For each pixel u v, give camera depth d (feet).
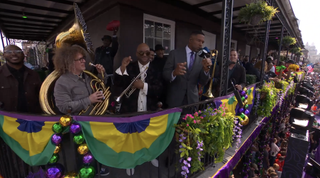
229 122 6.24
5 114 4.56
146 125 4.73
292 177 9.14
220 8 15.30
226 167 7.25
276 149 18.19
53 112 4.99
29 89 6.95
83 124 4.27
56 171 4.23
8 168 5.47
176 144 5.87
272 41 34.19
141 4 11.48
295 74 25.81
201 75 7.03
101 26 12.50
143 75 6.68
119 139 4.49
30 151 4.38
